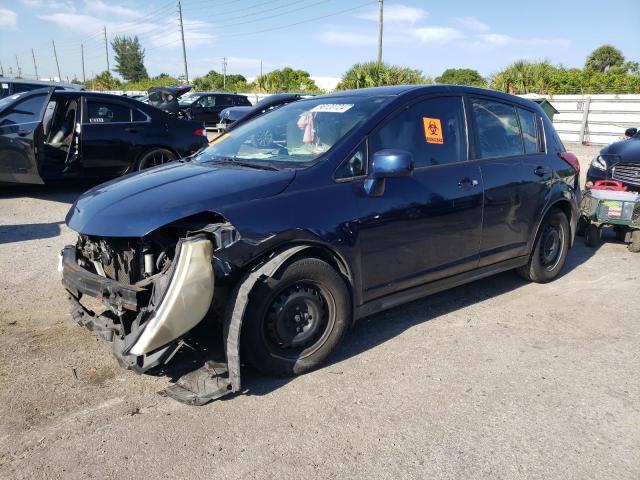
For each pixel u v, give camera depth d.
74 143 8.59
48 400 3.07
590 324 4.18
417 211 3.70
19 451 2.65
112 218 3.06
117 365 3.47
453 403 3.08
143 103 9.23
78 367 3.44
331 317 3.38
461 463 2.58
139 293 2.87
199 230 2.97
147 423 2.87
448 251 3.99
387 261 3.61
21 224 7.12
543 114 5.03
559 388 3.25
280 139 3.90
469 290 4.91
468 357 3.62
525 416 2.96
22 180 8.09
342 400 3.10
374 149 3.60
